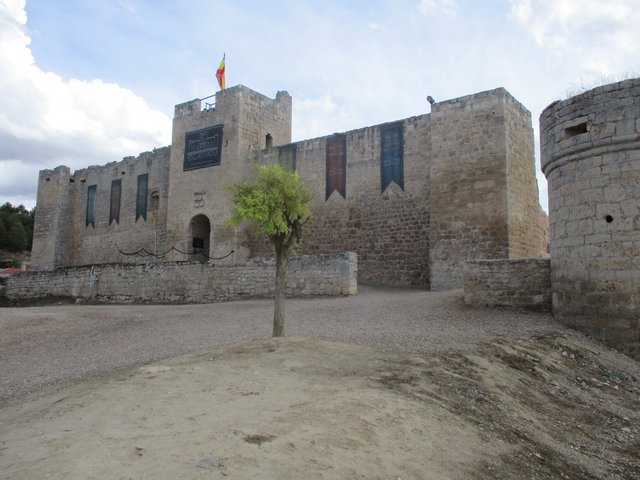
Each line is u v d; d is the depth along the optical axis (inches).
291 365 317.1
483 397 276.8
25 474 156.6
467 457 204.2
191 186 1305.4
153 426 201.5
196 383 271.3
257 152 1248.2
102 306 992.9
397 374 296.5
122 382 278.2
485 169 861.2
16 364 472.7
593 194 470.9
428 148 986.1
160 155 1520.7
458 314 551.5
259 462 168.2
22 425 219.8
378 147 1055.0
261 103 1296.8
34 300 1229.7
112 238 1627.7
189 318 689.0
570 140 486.3
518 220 874.1
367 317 569.3
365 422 213.2
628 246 448.5
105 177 1694.1
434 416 234.5
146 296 1048.8
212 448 176.9
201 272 979.9
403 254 994.7
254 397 243.9
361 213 1061.1
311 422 207.6
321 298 807.1
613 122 460.4
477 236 855.7
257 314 669.9
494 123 861.2
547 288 547.2
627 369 405.7
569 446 253.6
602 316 458.6
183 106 1354.6
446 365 324.5
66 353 506.9
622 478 231.3
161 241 1472.7
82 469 158.7
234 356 347.3
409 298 721.6
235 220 450.3
